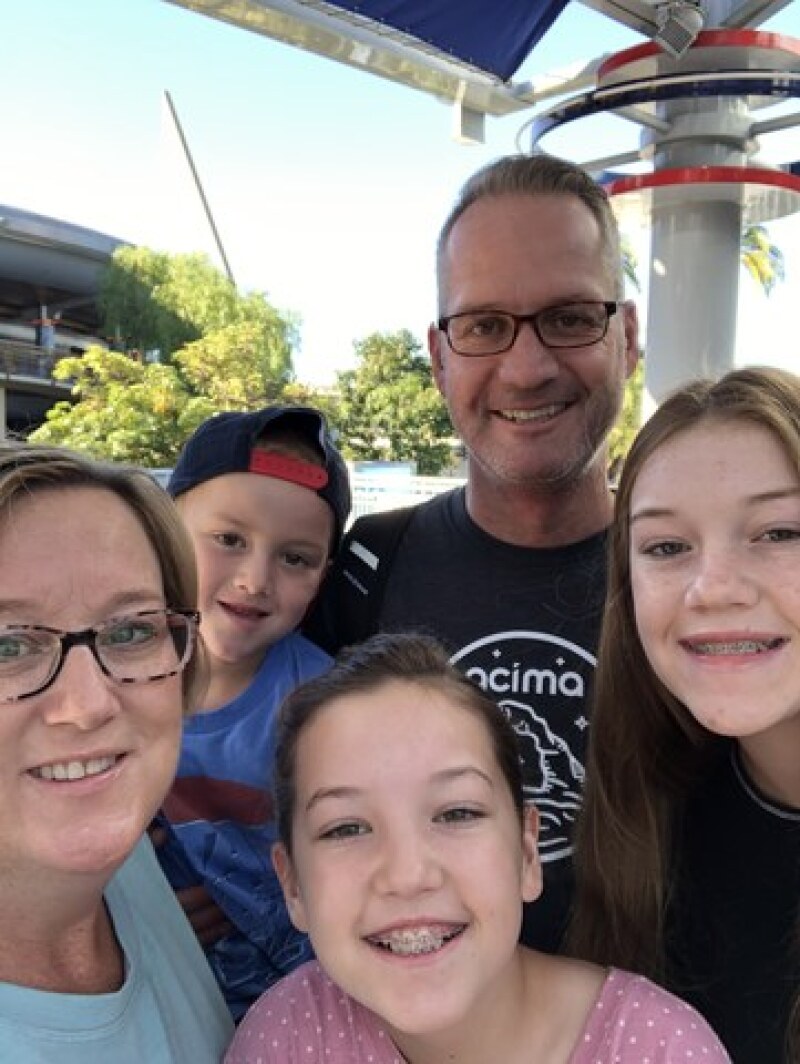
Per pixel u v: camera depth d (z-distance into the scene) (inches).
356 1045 18.3
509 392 28.8
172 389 304.7
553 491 28.7
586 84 55.4
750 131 56.1
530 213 28.6
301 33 47.0
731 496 18.2
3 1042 15.0
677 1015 18.1
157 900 20.0
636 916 22.1
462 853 17.9
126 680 15.8
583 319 28.7
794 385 19.0
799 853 20.0
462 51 49.9
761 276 368.2
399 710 19.1
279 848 20.4
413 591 29.9
